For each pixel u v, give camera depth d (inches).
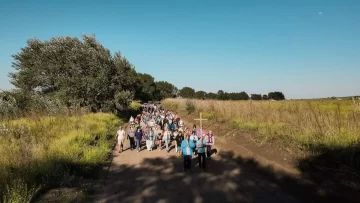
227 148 700.0
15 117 912.3
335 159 440.1
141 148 776.3
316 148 493.0
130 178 494.3
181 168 557.3
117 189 436.8
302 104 911.7
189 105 1572.3
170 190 430.6
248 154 601.3
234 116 978.1
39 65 1406.3
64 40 1471.5
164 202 383.9
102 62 1475.1
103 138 796.0
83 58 1422.2
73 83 1380.4
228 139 774.5
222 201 382.3
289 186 419.2
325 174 418.0
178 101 2306.8
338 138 483.2
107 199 395.9
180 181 473.7
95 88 1392.7
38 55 1444.4
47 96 1302.9
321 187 386.9
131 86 1694.1
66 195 377.1
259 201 376.8
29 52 1453.0
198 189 431.8
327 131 522.3
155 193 418.6
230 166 554.9
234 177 484.4
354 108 568.4
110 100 1487.5
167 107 2485.2
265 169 504.4
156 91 4658.0
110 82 1489.9
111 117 1293.1
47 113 1042.7
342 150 438.0
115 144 827.4
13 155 463.8
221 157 629.9
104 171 534.3
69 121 895.7
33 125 757.9
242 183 451.5
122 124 1344.7
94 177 489.4
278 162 509.0
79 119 958.4
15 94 1150.3
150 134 739.4
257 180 461.1
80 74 1418.6
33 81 1393.9
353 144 444.1
